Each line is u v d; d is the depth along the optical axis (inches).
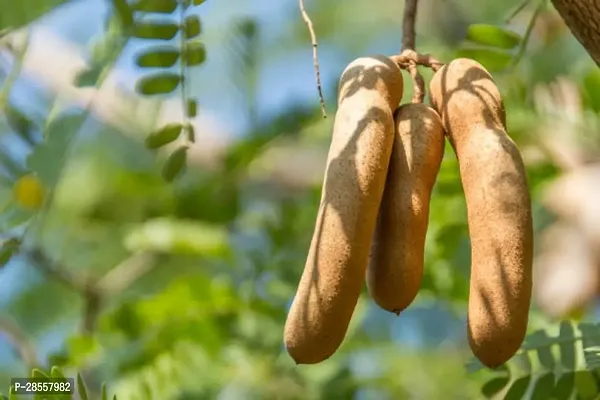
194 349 47.0
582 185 56.5
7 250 37.4
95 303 56.7
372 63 33.7
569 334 38.0
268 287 48.6
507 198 32.0
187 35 36.7
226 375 47.0
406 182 33.0
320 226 31.9
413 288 32.9
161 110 49.8
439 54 51.2
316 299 31.6
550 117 46.7
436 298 47.6
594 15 34.7
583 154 55.8
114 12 36.8
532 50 47.4
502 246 31.7
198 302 48.1
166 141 36.9
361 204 31.9
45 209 37.3
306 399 47.2
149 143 36.8
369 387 52.3
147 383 45.8
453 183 46.5
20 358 55.0
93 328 55.4
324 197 32.1
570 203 57.4
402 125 33.4
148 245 53.7
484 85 33.4
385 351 54.9
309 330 31.7
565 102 46.6
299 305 31.8
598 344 37.8
